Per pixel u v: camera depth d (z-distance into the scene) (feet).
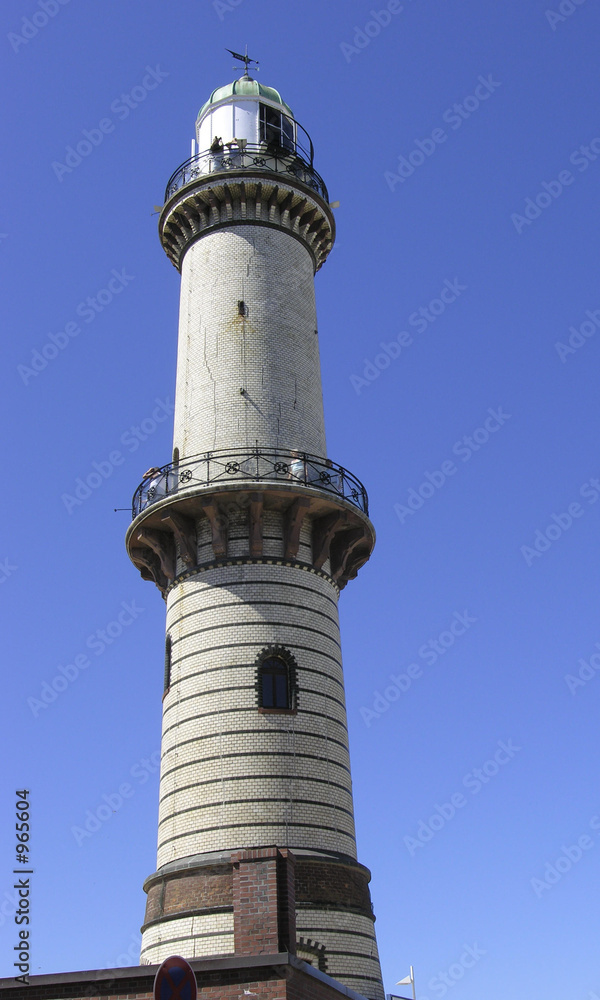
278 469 128.26
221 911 106.83
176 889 111.04
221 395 135.44
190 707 120.88
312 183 152.97
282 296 143.64
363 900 114.73
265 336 139.33
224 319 140.46
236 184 145.89
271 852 76.95
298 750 117.70
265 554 126.52
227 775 115.34
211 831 112.98
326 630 127.85
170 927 109.40
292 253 147.84
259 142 153.99
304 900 108.68
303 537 130.52
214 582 125.90
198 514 130.00
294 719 119.24
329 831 115.44
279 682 121.90
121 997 76.74
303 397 138.62
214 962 71.67
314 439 137.28
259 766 115.55
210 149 150.41
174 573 131.85
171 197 151.02
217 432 133.28
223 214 147.64
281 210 149.59
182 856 113.60
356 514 131.75
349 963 108.37
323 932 108.06
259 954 72.90
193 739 118.93
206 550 128.77
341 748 122.93
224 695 119.44
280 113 159.33
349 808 120.78
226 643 122.21
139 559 137.28
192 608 126.21
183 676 123.44
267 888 75.51
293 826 113.39
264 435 132.57
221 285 143.02
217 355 138.31
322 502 128.57
